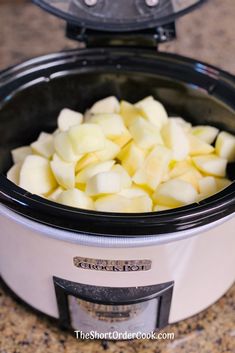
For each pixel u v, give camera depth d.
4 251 0.58
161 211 0.48
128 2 0.63
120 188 0.57
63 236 0.48
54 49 1.07
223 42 1.09
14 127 0.67
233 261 0.59
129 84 0.70
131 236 0.47
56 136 0.62
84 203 0.54
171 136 0.63
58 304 0.59
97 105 0.69
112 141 0.64
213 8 1.21
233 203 0.48
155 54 0.69
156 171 0.59
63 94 0.70
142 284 0.54
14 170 0.63
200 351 0.61
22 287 0.62
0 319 0.65
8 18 1.17
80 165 0.61
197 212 0.47
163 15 0.64
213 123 0.67
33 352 0.61
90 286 0.55
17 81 0.65
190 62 0.68
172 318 0.61
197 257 0.53
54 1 0.63
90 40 0.69
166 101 0.71
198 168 0.64
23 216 0.49
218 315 0.65
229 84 0.65
